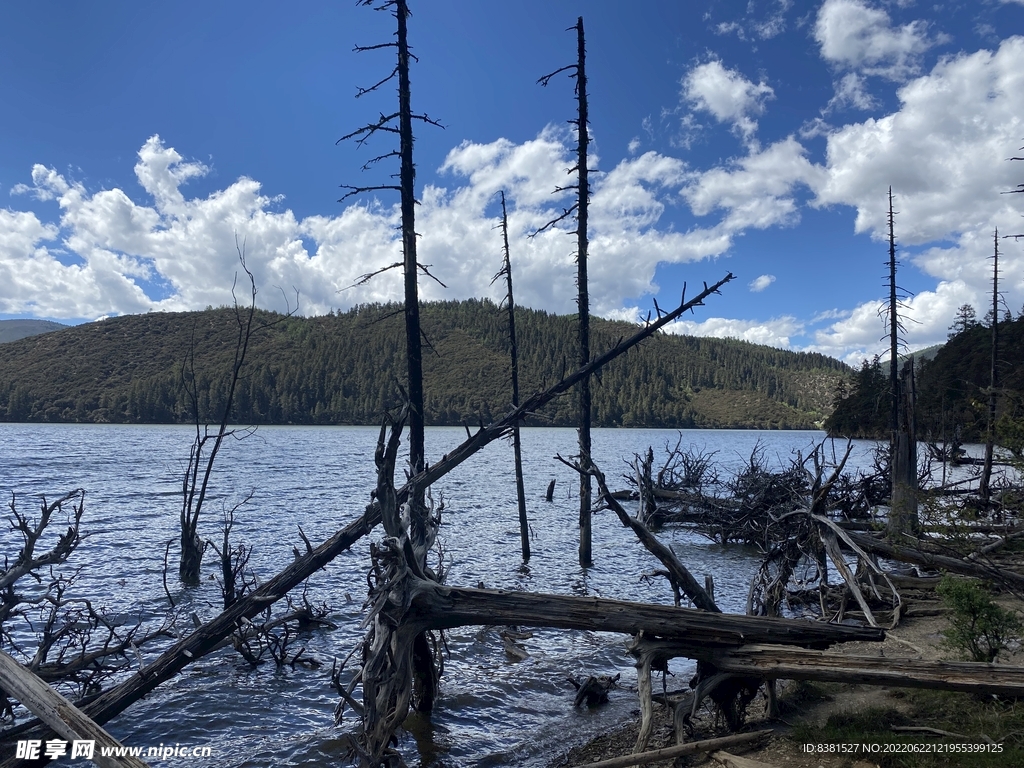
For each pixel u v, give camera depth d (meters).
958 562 10.60
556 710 8.95
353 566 17.94
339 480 40.97
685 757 6.50
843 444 78.00
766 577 10.37
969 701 6.75
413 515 7.91
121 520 24.36
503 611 6.70
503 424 9.61
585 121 16.86
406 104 11.32
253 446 78.88
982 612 6.96
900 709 6.97
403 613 6.43
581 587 15.85
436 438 104.00
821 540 10.48
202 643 7.98
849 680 6.19
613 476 45.97
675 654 6.92
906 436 16.16
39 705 4.19
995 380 28.17
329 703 9.16
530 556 19.73
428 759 7.50
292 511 27.59
